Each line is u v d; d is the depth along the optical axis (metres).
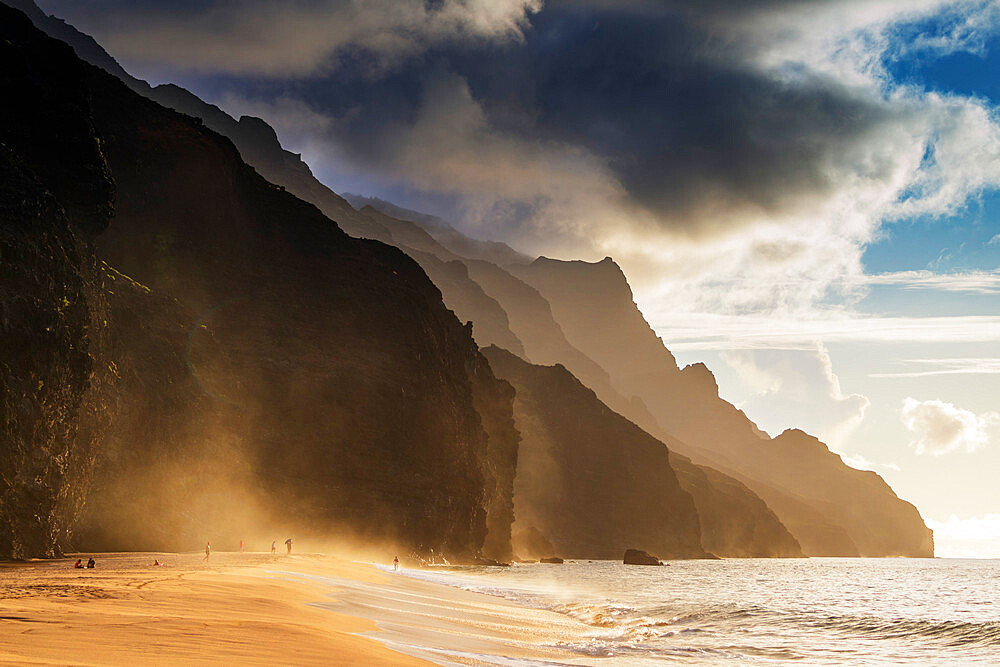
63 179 66.62
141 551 71.31
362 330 114.69
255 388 99.56
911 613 67.56
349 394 104.56
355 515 99.56
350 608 35.84
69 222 62.72
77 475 62.12
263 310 108.56
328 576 53.72
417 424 113.88
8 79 65.00
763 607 63.94
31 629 19.62
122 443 72.88
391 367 112.94
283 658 19.33
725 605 61.31
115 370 72.88
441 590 61.25
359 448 103.00
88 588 29.62
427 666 21.45
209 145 115.75
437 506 113.50
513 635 37.41
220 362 94.44
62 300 57.31
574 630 42.81
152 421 77.38
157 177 109.38
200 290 105.06
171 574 40.16
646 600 71.38
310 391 102.19
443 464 117.25
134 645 18.69
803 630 47.78
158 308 89.00
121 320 80.88
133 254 102.44
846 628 48.34
